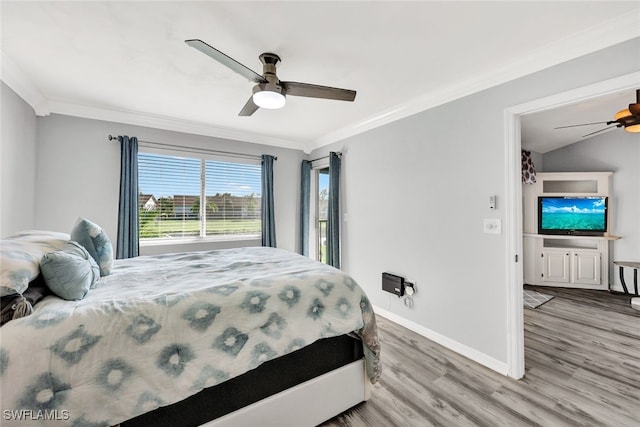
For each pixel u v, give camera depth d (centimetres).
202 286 153
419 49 187
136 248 306
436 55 194
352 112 308
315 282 172
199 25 162
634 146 416
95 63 204
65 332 106
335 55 194
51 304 120
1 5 143
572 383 194
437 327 259
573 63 175
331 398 165
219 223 380
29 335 101
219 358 129
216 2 143
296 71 216
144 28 164
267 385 147
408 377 203
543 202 462
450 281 247
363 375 179
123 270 197
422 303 274
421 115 273
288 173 436
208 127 358
